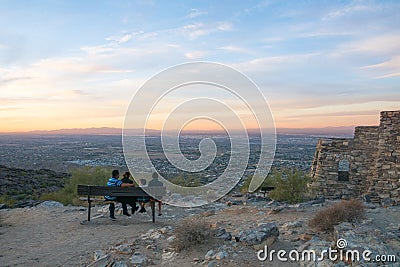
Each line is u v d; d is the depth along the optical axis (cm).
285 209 1326
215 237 869
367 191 1903
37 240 974
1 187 2300
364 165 1983
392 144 1877
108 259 766
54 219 1238
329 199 1916
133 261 757
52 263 790
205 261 742
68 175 3147
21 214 1330
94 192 1173
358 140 2017
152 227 1098
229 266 710
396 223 1028
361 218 1014
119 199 1239
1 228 1109
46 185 2570
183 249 819
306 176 1769
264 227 882
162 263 756
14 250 884
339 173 2058
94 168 2200
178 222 1168
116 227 1100
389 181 1831
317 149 2177
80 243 936
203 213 1336
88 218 1184
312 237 863
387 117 1933
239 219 1214
